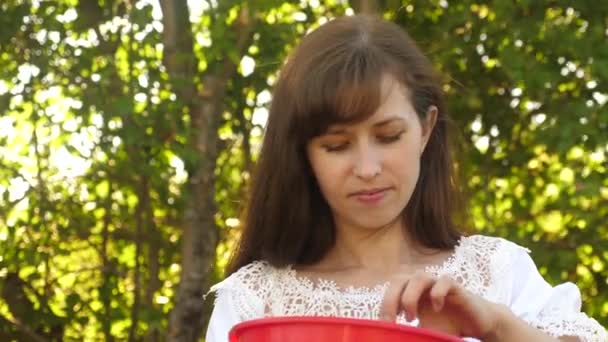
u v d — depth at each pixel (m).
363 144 2.38
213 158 6.08
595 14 6.15
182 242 6.20
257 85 6.36
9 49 6.32
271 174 2.63
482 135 6.52
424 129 2.58
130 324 6.70
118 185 6.44
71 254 6.77
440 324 2.18
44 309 6.65
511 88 6.43
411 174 2.42
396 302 2.12
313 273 2.67
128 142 5.81
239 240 2.76
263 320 2.08
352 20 2.57
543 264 6.16
